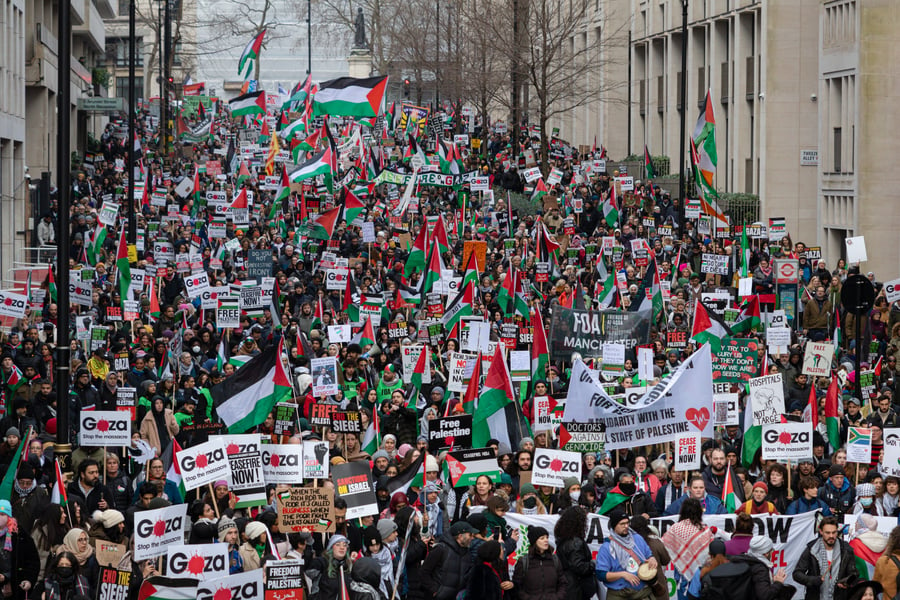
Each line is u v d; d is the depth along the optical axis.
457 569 13.09
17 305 23.56
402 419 18.88
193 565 12.85
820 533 13.73
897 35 40.75
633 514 14.77
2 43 41.56
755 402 16.94
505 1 64.25
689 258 35.66
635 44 67.38
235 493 15.05
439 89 78.50
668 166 60.72
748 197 48.22
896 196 41.16
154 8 120.38
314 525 14.04
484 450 15.42
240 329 25.56
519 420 17.55
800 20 46.84
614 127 70.94
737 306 29.11
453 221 43.78
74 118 67.50
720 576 12.71
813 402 18.36
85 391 20.55
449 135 71.44
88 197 47.31
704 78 57.47
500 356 17.14
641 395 16.75
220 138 85.06
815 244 47.34
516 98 57.25
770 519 14.22
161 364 22.48
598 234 39.44
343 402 19.23
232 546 13.58
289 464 14.94
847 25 42.03
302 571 13.02
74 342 24.95
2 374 22.03
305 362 22.25
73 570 13.19
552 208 44.81
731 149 53.31
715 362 19.52
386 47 101.25
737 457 17.77
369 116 54.47
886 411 20.31
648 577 12.90
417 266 32.03
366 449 18.17
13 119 43.69
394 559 14.07
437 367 23.17
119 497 16.47
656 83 64.12
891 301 26.17
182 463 14.68
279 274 30.22
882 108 40.91
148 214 43.44
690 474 15.93
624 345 21.77
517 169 57.03
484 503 14.60
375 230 39.41
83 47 76.94
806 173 47.28
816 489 14.91
